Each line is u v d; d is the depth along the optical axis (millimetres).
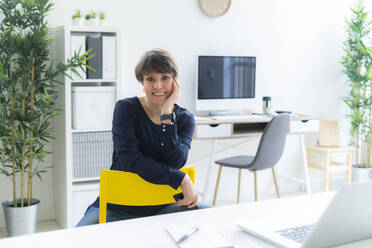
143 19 3643
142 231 1135
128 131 1666
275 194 4363
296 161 4504
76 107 3162
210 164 3635
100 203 1453
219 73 3867
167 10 3725
